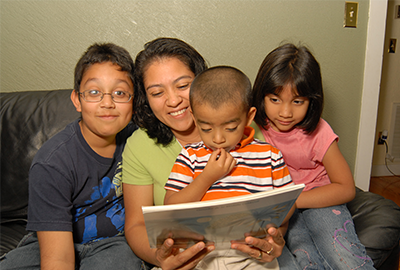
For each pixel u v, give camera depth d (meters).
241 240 0.74
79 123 1.00
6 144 1.19
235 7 1.57
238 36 1.61
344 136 1.86
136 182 0.97
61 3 1.44
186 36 1.56
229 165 0.76
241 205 0.60
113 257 0.94
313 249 1.01
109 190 1.02
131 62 0.93
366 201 1.17
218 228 0.67
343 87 1.78
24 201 1.19
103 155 1.00
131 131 1.14
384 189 2.55
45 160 0.86
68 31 1.48
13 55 1.48
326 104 1.78
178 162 0.86
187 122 0.91
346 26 1.69
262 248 0.74
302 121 1.10
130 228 0.92
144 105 0.96
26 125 1.22
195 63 0.91
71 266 0.80
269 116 1.08
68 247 0.82
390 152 2.84
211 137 0.77
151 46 0.89
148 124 0.97
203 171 0.76
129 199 0.98
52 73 1.52
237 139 0.78
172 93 0.87
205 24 1.56
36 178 0.84
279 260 0.93
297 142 1.13
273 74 1.00
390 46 2.62
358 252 0.94
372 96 1.80
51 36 1.48
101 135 0.93
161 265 0.77
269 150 0.85
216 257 0.81
